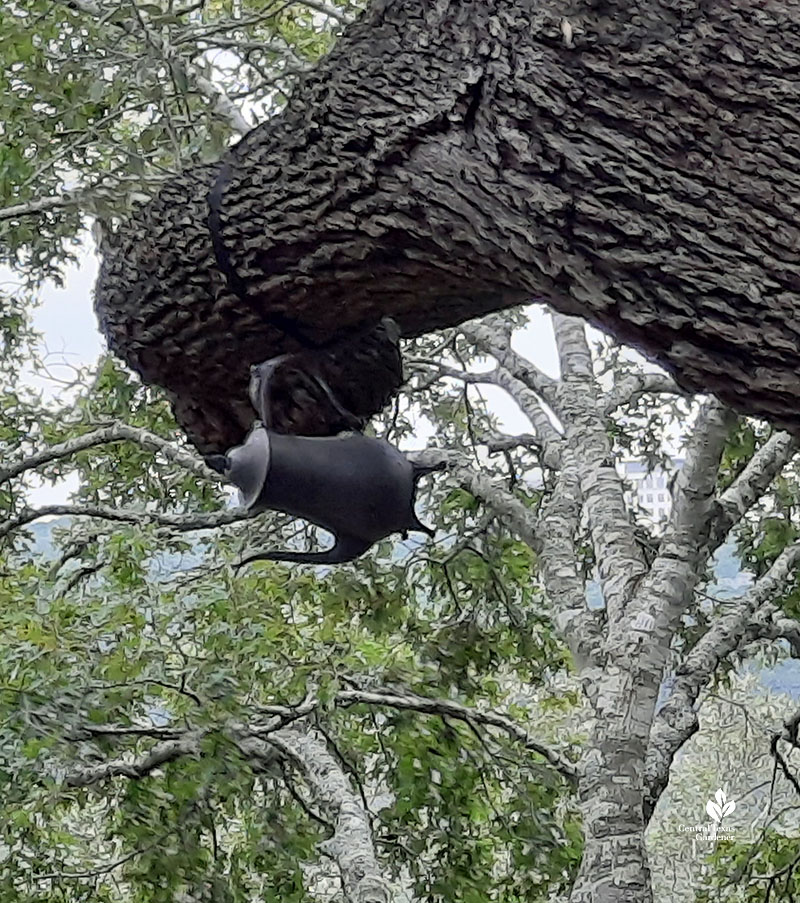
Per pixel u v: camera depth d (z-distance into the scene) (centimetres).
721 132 186
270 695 764
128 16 546
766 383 180
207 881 760
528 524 722
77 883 802
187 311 248
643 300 188
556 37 197
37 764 573
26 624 609
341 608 827
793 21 188
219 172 240
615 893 580
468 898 796
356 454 245
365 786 980
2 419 862
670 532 638
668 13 193
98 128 520
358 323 243
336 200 220
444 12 213
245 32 791
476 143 204
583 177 192
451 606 916
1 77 575
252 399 243
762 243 180
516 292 228
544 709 1030
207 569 775
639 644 618
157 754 711
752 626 754
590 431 729
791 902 867
